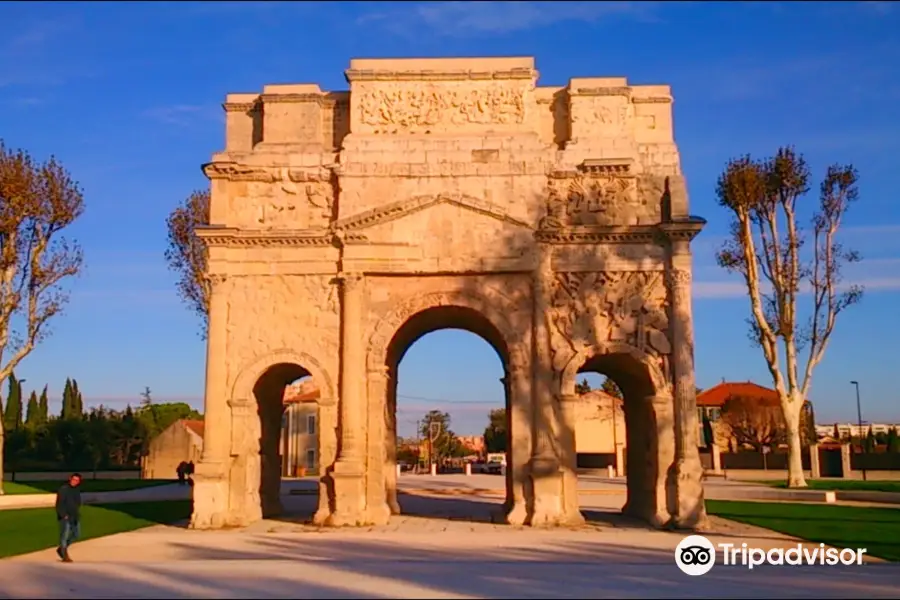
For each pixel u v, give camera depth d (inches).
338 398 1738.4
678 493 1640.0
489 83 1825.8
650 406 1752.0
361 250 1755.7
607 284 1766.7
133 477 4146.2
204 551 1307.8
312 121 1840.6
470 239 1758.1
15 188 2362.2
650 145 1823.3
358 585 957.8
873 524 1692.9
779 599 868.0
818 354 2741.1
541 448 1696.6
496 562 1155.3
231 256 1790.1
